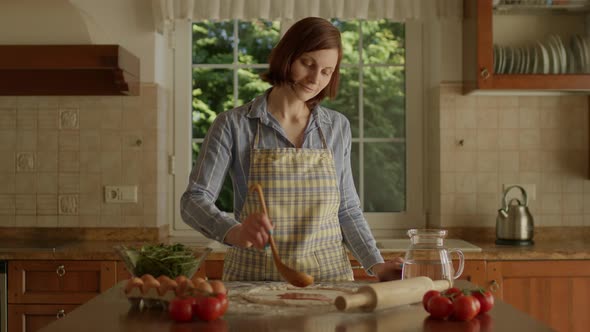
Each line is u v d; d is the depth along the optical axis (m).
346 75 3.69
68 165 3.44
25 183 3.45
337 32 1.88
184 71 3.63
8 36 3.15
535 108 3.49
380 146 3.69
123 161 3.44
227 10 3.37
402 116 3.69
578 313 3.00
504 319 1.37
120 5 3.43
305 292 1.61
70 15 3.17
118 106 3.43
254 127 1.96
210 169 1.89
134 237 3.42
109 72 3.26
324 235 1.95
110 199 3.43
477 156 3.49
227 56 3.66
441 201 3.48
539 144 3.50
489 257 2.98
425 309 1.39
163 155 3.55
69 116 3.44
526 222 3.19
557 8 3.21
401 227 3.67
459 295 1.38
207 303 1.33
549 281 2.99
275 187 1.92
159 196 3.47
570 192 3.51
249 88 3.66
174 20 3.44
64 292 2.97
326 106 3.68
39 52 3.06
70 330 1.27
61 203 3.44
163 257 1.52
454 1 3.39
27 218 3.45
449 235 3.47
